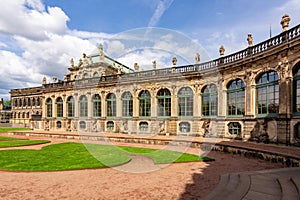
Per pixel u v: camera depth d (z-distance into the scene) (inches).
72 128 1354.6
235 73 813.2
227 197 256.7
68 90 1380.4
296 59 587.2
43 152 619.8
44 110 1502.2
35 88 2513.5
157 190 302.5
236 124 807.1
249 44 758.5
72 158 526.9
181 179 356.5
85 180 350.3
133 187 316.2
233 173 366.3
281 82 630.5
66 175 379.6
